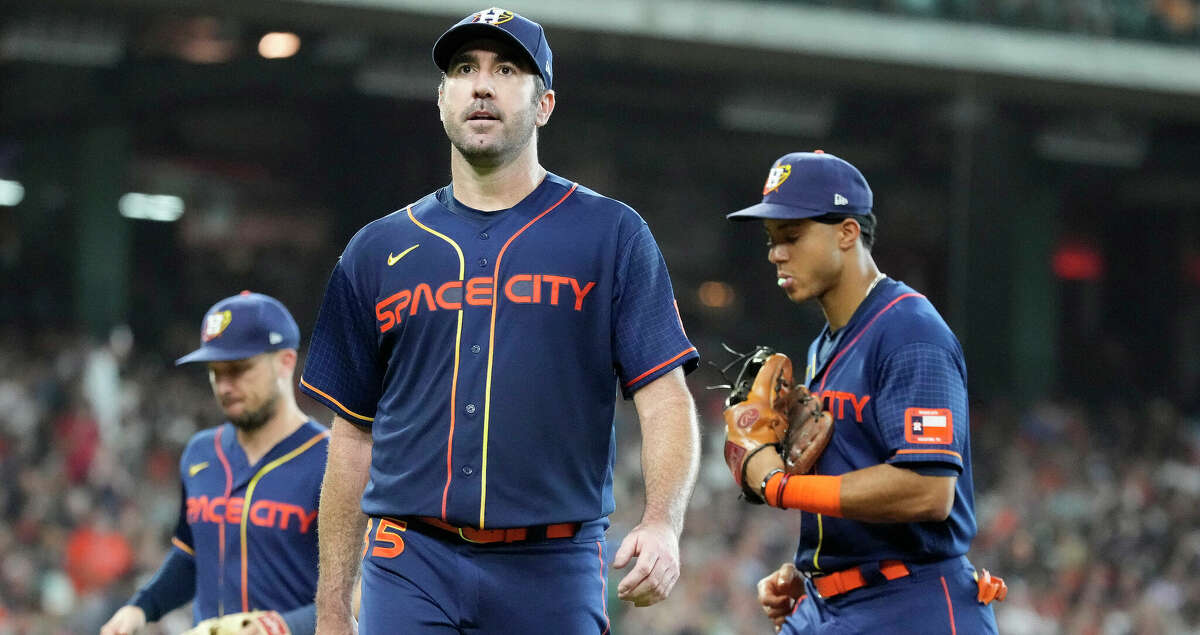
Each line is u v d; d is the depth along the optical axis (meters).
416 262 10.66
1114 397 120.50
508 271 10.46
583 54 87.50
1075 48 92.81
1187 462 93.94
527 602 10.28
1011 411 95.81
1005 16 91.69
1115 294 126.94
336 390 11.18
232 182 107.38
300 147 108.75
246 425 16.70
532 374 10.31
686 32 85.81
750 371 13.24
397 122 106.31
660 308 10.71
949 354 12.28
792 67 90.50
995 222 100.75
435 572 10.37
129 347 89.12
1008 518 70.88
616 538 51.66
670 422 10.53
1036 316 106.75
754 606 51.91
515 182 10.74
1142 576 66.12
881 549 12.62
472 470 10.25
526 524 10.21
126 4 80.44
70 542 50.50
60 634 45.12
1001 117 100.12
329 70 91.44
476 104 10.40
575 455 10.44
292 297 107.81
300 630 15.34
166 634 37.31
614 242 10.65
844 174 12.83
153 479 62.94
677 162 112.56
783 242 12.95
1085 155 104.19
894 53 89.69
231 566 16.62
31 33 83.38
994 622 12.97
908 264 115.06
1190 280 124.81
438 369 10.45
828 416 12.49
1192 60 95.38
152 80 90.25
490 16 10.53
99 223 91.25
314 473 16.70
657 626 48.16
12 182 91.25
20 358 72.88
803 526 13.29
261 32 88.50
